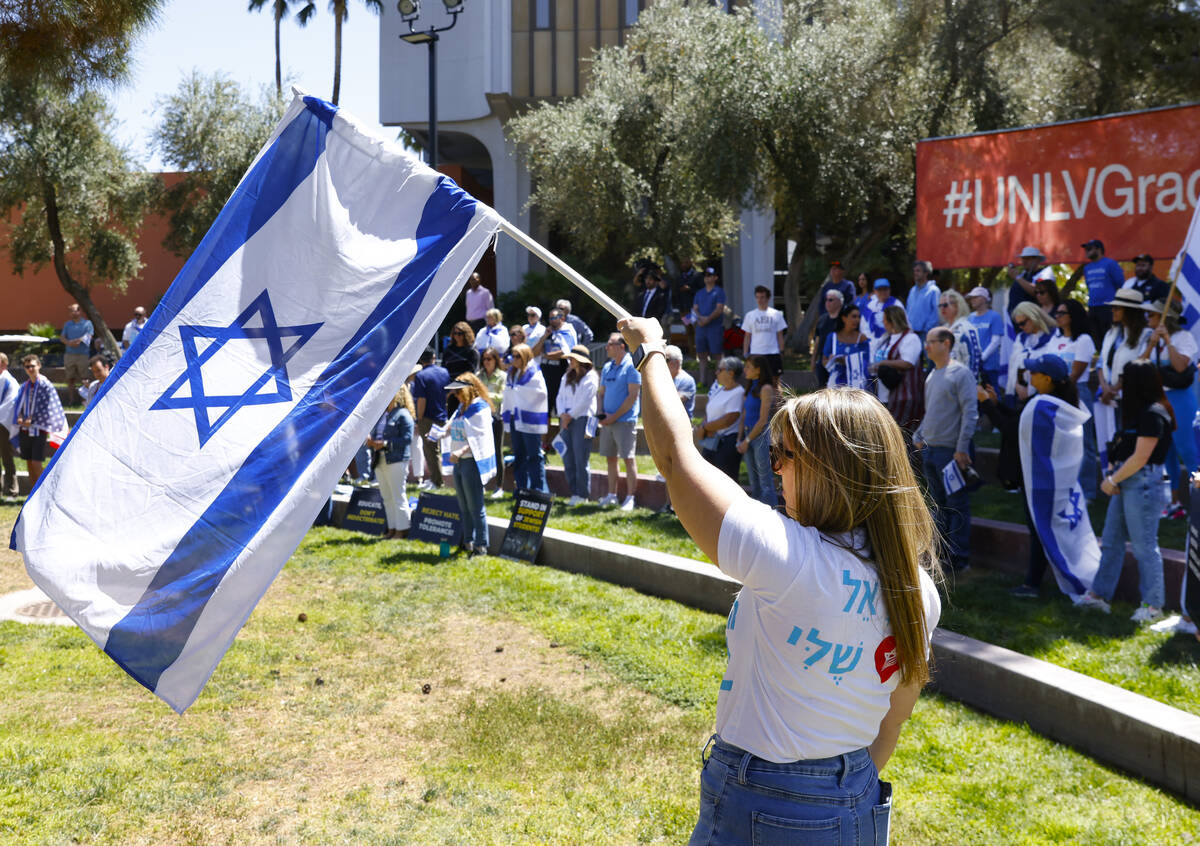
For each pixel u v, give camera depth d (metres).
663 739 5.17
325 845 4.21
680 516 1.94
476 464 9.23
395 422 10.05
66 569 2.96
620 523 9.54
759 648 1.89
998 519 8.09
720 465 9.08
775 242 27.30
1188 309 7.30
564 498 11.17
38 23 6.66
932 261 11.26
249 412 3.20
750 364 8.83
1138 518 6.03
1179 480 8.02
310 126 3.43
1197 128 9.80
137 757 5.05
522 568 8.80
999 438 10.41
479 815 4.46
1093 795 4.33
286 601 7.91
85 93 7.27
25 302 31.88
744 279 27.41
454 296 3.21
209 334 3.24
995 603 6.57
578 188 23.92
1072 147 10.41
